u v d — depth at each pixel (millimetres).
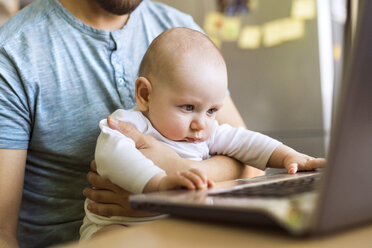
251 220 395
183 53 928
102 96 1073
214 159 991
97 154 828
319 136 2355
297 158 931
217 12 2652
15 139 978
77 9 1089
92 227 926
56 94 1026
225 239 389
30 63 1005
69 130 1037
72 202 1063
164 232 427
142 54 1164
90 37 1087
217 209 413
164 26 1264
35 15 1084
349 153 369
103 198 884
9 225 952
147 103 964
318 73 2348
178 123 923
